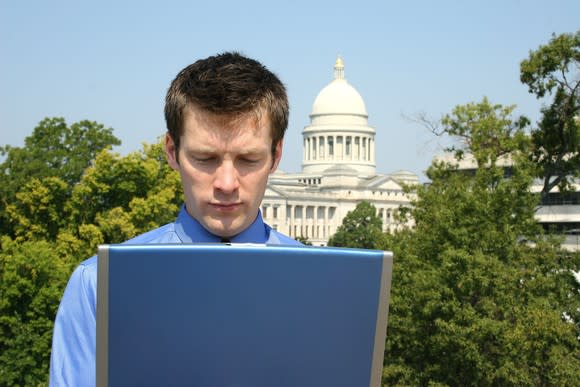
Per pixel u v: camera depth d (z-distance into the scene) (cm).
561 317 2925
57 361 257
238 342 235
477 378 2689
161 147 5831
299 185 19300
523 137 4300
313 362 239
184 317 231
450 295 2723
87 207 5431
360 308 237
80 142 7250
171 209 5341
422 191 3838
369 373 241
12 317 3644
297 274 233
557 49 4231
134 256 227
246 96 266
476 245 2923
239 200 280
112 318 230
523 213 3098
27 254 3700
